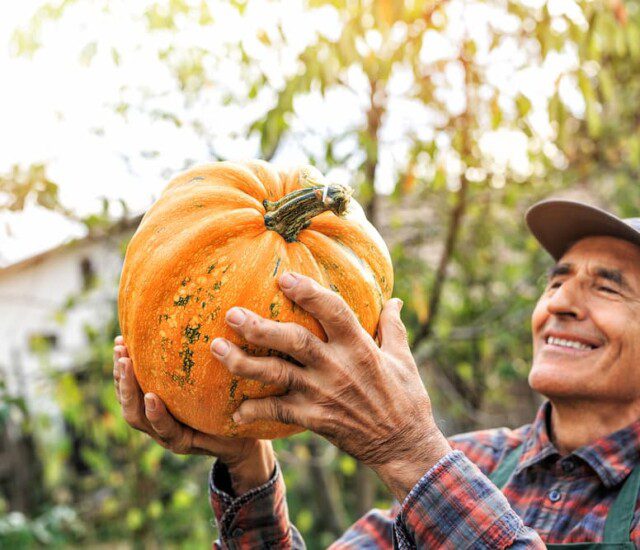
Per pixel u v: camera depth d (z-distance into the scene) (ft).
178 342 4.48
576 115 14.14
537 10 9.67
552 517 5.62
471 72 10.51
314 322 4.42
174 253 4.54
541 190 15.60
